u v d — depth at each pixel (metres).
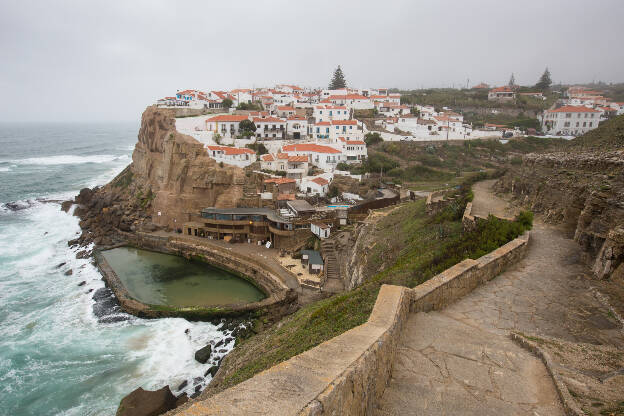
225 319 39.03
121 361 32.00
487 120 116.50
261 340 28.39
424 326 10.94
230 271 52.81
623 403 7.30
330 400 5.09
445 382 8.34
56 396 27.97
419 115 111.50
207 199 65.69
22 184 104.12
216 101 103.19
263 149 81.69
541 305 13.20
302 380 5.46
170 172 69.81
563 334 11.23
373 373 7.17
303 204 59.88
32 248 59.22
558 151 40.47
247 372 20.45
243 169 69.19
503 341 10.45
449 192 47.97
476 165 80.88
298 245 53.56
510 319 12.08
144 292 46.00
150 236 61.91
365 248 38.78
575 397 7.61
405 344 9.88
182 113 89.25
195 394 27.89
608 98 135.62
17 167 133.75
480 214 29.33
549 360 9.10
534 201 30.27
